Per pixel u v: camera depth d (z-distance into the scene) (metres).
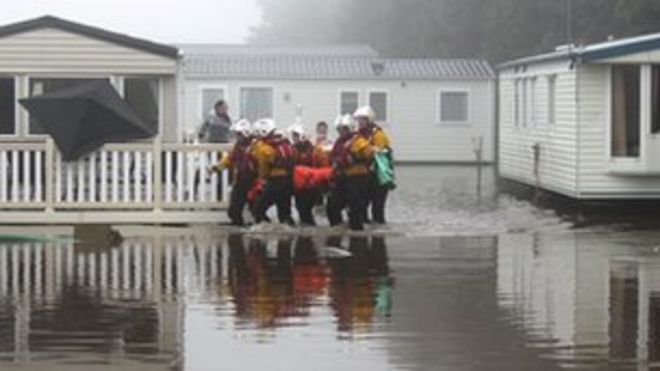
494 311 15.16
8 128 30.38
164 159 25.06
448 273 18.45
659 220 27.28
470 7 77.31
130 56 30.53
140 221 24.89
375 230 24.53
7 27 30.27
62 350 12.82
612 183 29.58
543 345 13.13
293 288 16.92
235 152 24.25
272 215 27.16
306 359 12.42
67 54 30.45
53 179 24.75
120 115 24.64
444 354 12.66
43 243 22.20
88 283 17.34
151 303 15.67
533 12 69.50
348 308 15.32
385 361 12.32
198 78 49.88
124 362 12.28
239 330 13.90
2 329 13.92
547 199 33.44
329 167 24.95
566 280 17.73
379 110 51.12
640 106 29.22
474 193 35.88
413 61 53.06
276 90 50.31
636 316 14.82
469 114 51.34
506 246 21.95
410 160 51.47
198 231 23.95
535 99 34.97
